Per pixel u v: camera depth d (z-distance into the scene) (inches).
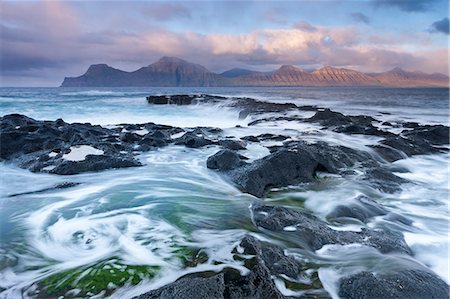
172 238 224.2
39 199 297.0
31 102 1492.4
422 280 178.9
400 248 215.6
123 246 214.5
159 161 427.2
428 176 402.3
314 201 300.5
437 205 304.0
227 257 194.7
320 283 181.3
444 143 589.6
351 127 636.7
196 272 182.5
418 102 1781.5
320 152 386.6
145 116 1114.1
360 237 227.9
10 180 343.6
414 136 595.8
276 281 179.8
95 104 1475.1
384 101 1865.2
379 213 282.0
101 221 252.7
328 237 222.7
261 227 237.9
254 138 567.8
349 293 171.9
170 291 153.3
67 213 267.3
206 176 364.8
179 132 651.5
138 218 257.1
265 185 327.9
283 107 1112.2
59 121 621.6
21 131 466.9
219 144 513.7
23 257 203.2
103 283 175.8
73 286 174.2
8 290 172.2
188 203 287.0
